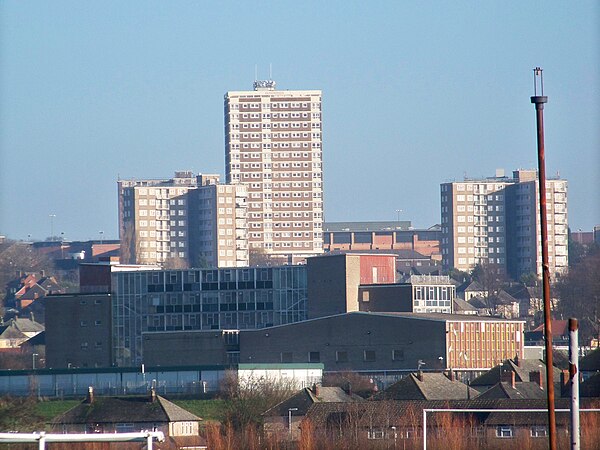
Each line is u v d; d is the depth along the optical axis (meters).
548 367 191.12
